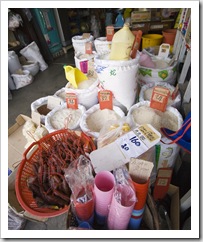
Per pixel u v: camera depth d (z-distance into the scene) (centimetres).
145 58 158
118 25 308
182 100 148
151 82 153
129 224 71
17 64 265
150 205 69
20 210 85
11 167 121
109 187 65
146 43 238
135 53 112
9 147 133
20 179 83
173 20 266
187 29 149
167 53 177
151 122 104
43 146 98
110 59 106
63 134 102
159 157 107
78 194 67
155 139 73
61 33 353
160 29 274
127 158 68
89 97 129
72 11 372
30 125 133
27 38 306
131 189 58
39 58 302
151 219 69
